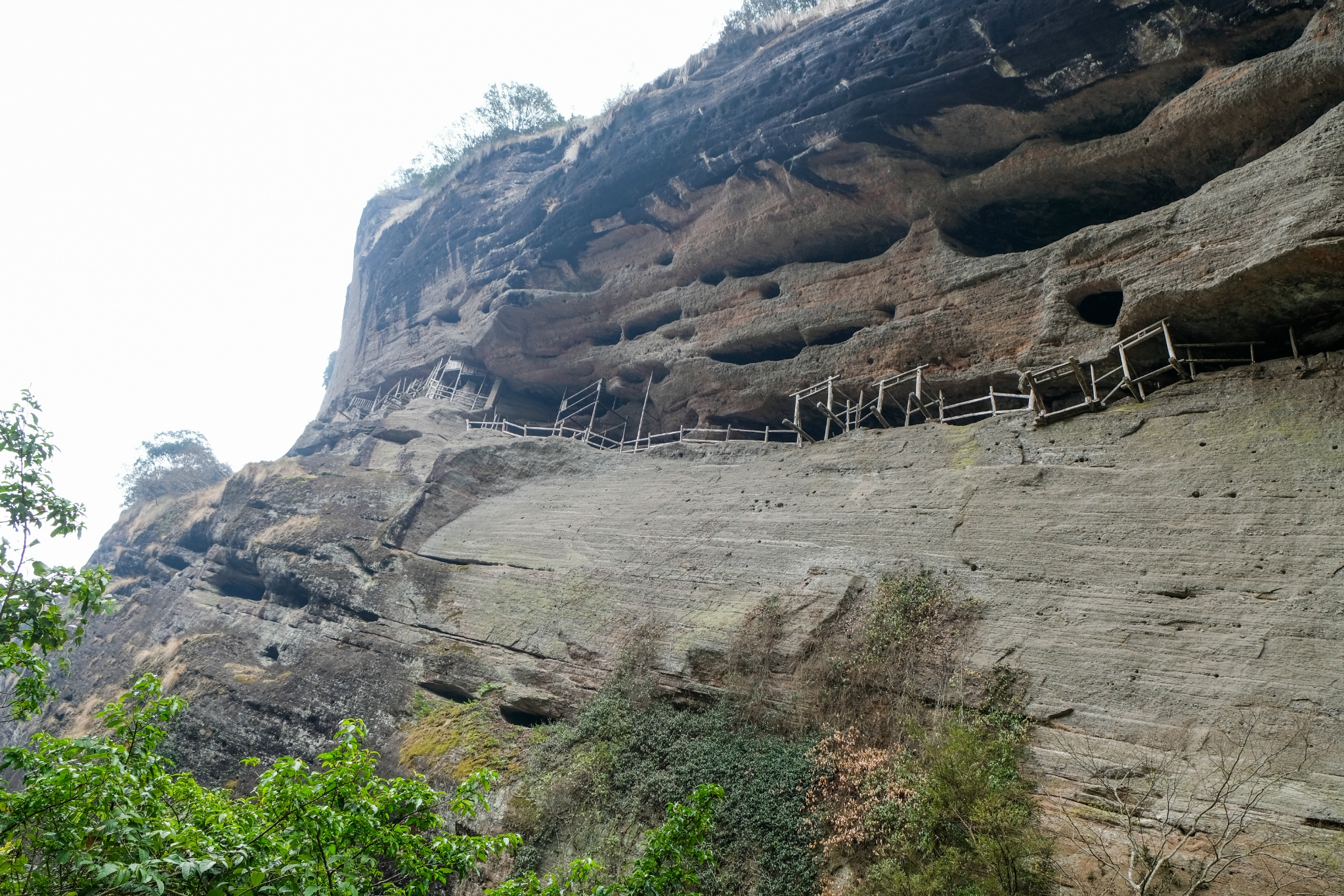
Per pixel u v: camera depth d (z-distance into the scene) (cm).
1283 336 1525
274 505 2684
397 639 2017
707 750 1445
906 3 2112
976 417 1914
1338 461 1266
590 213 2834
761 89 2362
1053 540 1427
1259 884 988
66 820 800
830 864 1217
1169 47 1741
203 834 837
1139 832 1080
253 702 2034
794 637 1533
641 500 2011
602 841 1398
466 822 1534
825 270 2252
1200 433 1411
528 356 2975
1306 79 1573
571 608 1858
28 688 1031
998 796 1138
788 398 2150
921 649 1397
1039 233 2045
